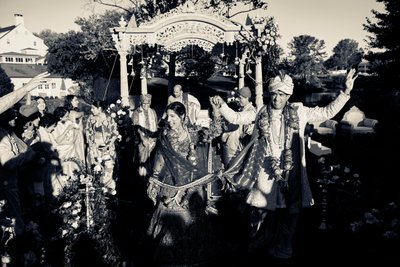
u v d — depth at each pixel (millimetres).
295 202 5027
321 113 4918
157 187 5367
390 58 19500
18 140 5492
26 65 43219
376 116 18891
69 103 9352
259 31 11500
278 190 4949
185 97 9469
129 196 7832
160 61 18312
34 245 4941
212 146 6496
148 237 5352
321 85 25656
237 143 7078
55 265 4809
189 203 5156
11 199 5180
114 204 6836
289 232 5254
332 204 6969
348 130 14781
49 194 7051
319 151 11391
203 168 5375
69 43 22734
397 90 19812
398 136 13875
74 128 7543
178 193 5098
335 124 15477
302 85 25406
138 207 7207
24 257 4715
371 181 8695
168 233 5051
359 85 22141
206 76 24297
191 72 24781
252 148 5141
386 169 9977
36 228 5180
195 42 11867
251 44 11742
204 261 5086
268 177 4977
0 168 5098
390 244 5520
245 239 5793
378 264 5098
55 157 7164
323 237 5969
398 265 5043
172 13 11711
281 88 4781
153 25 11773
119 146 9820
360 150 12656
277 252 5301
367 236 5816
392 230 5797
